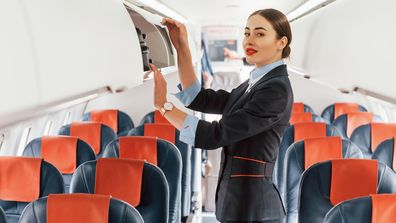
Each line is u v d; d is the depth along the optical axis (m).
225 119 1.75
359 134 4.39
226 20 7.41
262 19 1.81
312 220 2.52
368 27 1.96
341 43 2.41
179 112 1.79
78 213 1.81
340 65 2.44
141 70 2.30
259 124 1.75
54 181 2.56
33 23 1.15
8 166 2.57
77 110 5.54
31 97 1.14
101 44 1.70
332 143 3.15
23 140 4.24
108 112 5.33
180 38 2.07
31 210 1.83
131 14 2.58
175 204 3.12
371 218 1.87
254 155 1.90
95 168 2.51
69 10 1.43
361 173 2.48
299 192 2.54
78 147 3.40
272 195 1.99
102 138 4.29
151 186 2.49
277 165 3.91
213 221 5.02
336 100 6.55
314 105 6.60
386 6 1.71
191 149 4.13
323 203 2.51
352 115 5.39
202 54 6.68
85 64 1.53
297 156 3.14
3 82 0.98
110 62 1.80
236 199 1.93
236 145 1.92
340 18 2.53
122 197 2.49
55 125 5.04
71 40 1.41
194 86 2.13
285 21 1.83
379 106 6.05
